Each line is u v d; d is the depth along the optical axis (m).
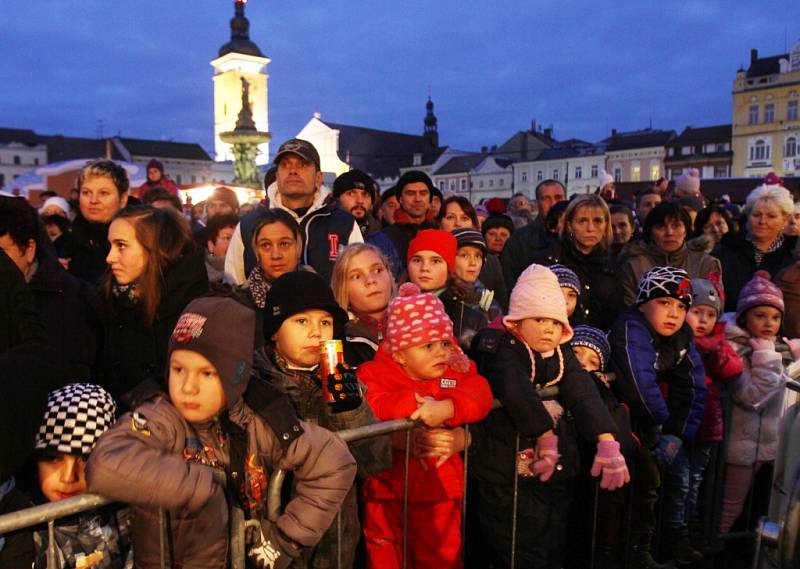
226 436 1.82
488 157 75.31
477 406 2.34
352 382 1.97
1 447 1.65
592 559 2.79
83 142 79.75
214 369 1.66
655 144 66.69
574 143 75.69
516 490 2.53
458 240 3.63
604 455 2.51
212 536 1.67
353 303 2.75
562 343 2.79
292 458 1.79
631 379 2.93
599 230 4.03
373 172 78.50
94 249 3.63
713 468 3.41
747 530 3.56
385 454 2.18
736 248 5.00
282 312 2.05
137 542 1.68
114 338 2.66
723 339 3.44
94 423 1.78
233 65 79.94
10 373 1.75
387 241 4.39
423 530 2.45
